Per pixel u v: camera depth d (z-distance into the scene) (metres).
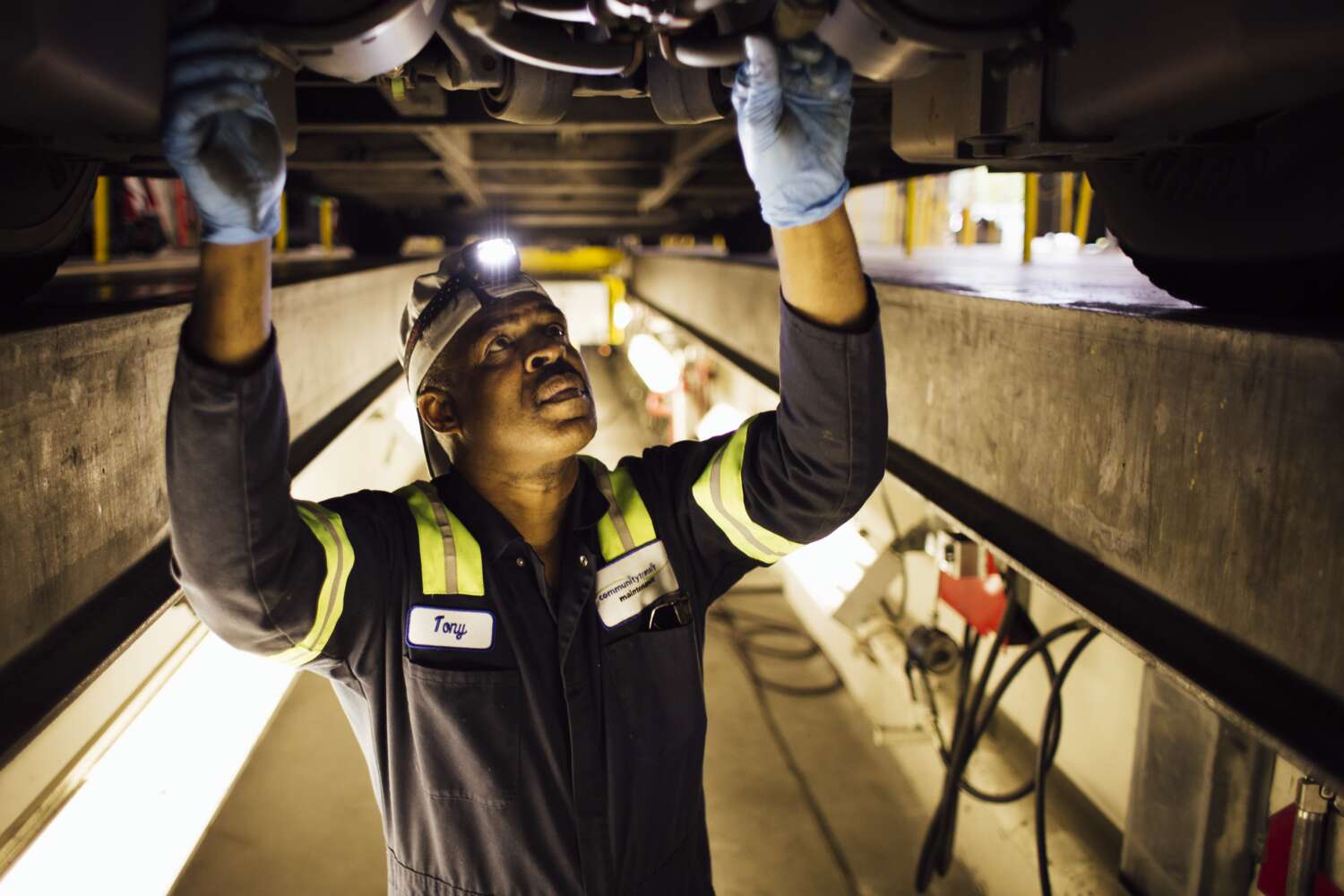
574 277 11.37
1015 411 1.77
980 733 2.99
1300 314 1.33
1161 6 1.09
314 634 1.24
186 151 0.92
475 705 1.29
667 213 8.26
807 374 1.25
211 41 0.92
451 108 3.15
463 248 1.45
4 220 1.45
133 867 1.58
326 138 4.51
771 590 7.06
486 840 1.31
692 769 1.42
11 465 1.17
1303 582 1.06
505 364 1.36
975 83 1.48
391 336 4.88
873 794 4.58
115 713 1.51
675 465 1.53
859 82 2.39
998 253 9.47
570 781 1.34
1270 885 1.81
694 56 1.07
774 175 1.08
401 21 1.02
